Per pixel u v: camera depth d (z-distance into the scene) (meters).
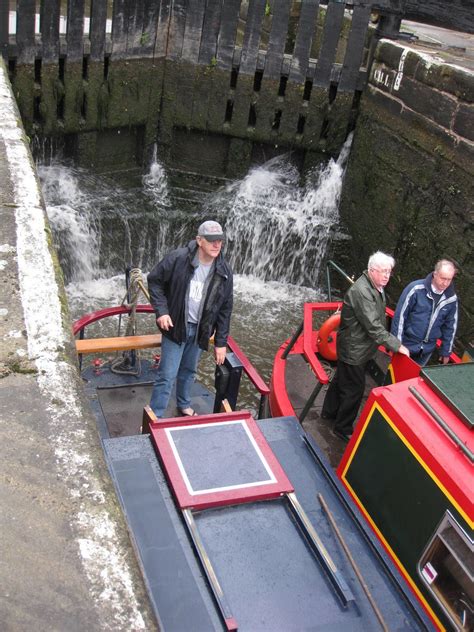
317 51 10.96
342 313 5.05
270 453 3.27
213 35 9.67
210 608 2.57
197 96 10.10
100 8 9.01
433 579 3.18
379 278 4.74
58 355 2.76
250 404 7.34
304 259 10.09
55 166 9.88
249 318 9.14
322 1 9.38
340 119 9.99
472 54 9.34
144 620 1.75
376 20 9.84
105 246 9.55
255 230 10.06
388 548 3.58
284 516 3.05
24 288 3.21
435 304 5.51
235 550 2.84
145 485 3.06
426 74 8.05
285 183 10.79
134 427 5.32
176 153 10.66
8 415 2.40
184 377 5.12
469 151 7.32
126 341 5.23
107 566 1.88
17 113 5.91
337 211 10.44
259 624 2.57
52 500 2.07
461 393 3.50
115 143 10.28
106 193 9.91
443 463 3.20
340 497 3.35
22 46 8.66
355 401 5.27
